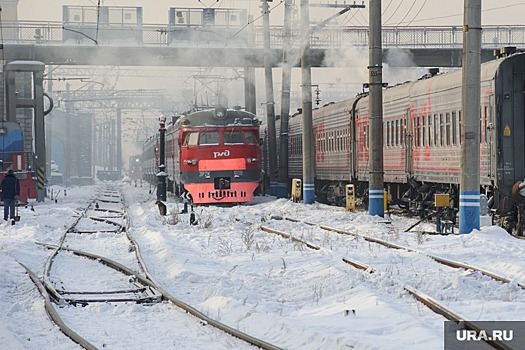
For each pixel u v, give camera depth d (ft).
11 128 252.42
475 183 129.70
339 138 229.25
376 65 167.94
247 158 229.66
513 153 135.54
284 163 270.26
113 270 98.94
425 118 168.35
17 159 251.19
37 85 277.23
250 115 232.12
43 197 285.84
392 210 209.15
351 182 226.99
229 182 229.04
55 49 274.77
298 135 276.62
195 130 229.04
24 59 275.39
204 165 228.63
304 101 223.10
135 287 85.10
